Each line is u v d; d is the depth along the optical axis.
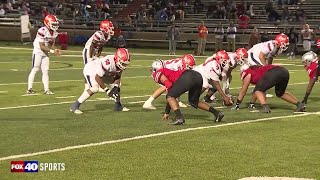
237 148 16.52
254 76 23.45
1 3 89.19
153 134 18.41
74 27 81.69
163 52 68.25
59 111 23.19
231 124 20.44
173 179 13.33
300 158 15.46
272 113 23.27
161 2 83.06
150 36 77.06
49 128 19.39
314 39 64.88
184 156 15.47
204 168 14.30
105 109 23.88
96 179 13.23
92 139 17.55
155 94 24.02
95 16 84.50
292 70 46.03
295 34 62.12
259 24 72.12
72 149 16.08
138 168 14.20
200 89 20.09
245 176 13.64
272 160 15.20
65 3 89.88
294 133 18.88
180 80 19.81
